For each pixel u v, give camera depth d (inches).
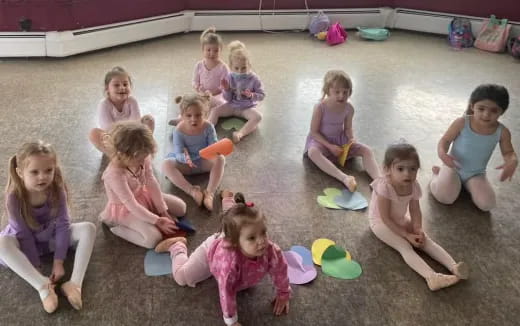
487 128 79.7
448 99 128.2
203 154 82.5
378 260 70.4
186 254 67.9
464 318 61.3
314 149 92.5
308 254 70.9
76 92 124.6
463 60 159.5
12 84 128.3
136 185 71.4
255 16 181.2
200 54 156.0
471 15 177.3
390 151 69.2
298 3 183.0
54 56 148.7
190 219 77.7
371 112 119.0
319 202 83.1
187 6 176.7
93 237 67.8
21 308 60.3
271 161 95.7
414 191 70.7
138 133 67.9
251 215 53.6
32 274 61.6
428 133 109.0
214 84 118.9
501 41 166.7
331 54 162.2
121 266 67.6
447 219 80.1
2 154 93.2
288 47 167.8
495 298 64.5
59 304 61.0
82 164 91.9
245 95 111.4
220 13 178.9
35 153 59.1
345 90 89.2
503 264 70.6
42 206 63.6
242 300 62.6
